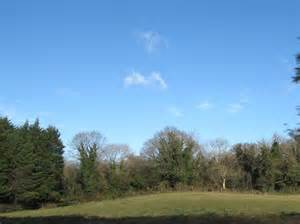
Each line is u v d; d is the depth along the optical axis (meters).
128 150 117.50
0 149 87.75
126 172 111.88
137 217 52.59
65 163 113.00
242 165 113.19
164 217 50.44
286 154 108.00
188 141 112.94
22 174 89.88
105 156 115.00
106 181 109.06
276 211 54.16
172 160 111.25
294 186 106.88
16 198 89.75
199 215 51.62
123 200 82.00
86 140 112.75
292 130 23.36
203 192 98.12
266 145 110.31
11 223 47.47
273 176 107.62
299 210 55.34
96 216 57.31
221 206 62.75
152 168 111.81
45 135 98.19
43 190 93.50
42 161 94.81
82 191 104.50
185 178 110.94
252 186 110.94
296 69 22.55
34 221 49.31
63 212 67.62
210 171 113.50
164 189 109.31
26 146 91.50
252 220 41.09
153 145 113.38
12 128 94.62
